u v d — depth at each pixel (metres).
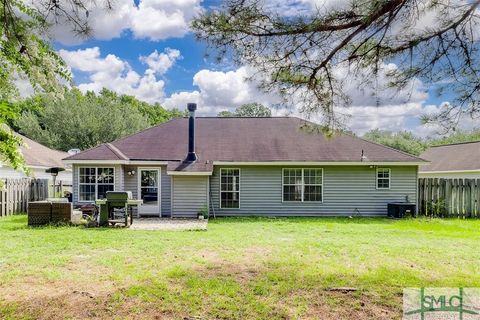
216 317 4.34
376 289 5.34
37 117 38.38
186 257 7.30
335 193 16.67
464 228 12.34
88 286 5.37
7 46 3.30
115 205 12.51
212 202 16.56
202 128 19.05
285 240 9.48
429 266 6.68
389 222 14.23
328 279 5.80
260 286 5.41
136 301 4.78
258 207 16.67
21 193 16.36
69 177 26.56
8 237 9.70
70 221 12.49
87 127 37.94
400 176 16.66
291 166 16.64
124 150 16.75
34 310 4.47
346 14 4.74
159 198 16.09
